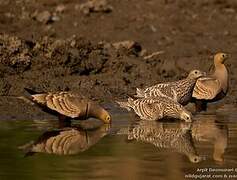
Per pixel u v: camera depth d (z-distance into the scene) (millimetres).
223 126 14664
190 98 16875
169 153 11969
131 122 15164
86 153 11953
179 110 15391
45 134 13508
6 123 14625
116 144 12711
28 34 21500
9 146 12406
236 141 13023
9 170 10742
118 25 24094
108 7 25297
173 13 25641
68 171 10656
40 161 11344
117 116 15906
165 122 15289
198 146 12570
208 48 22594
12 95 16781
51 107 14750
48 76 18344
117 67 19578
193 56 21609
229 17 25797
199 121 15352
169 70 19922
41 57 18922
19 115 15406
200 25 24953
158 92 16594
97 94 17641
